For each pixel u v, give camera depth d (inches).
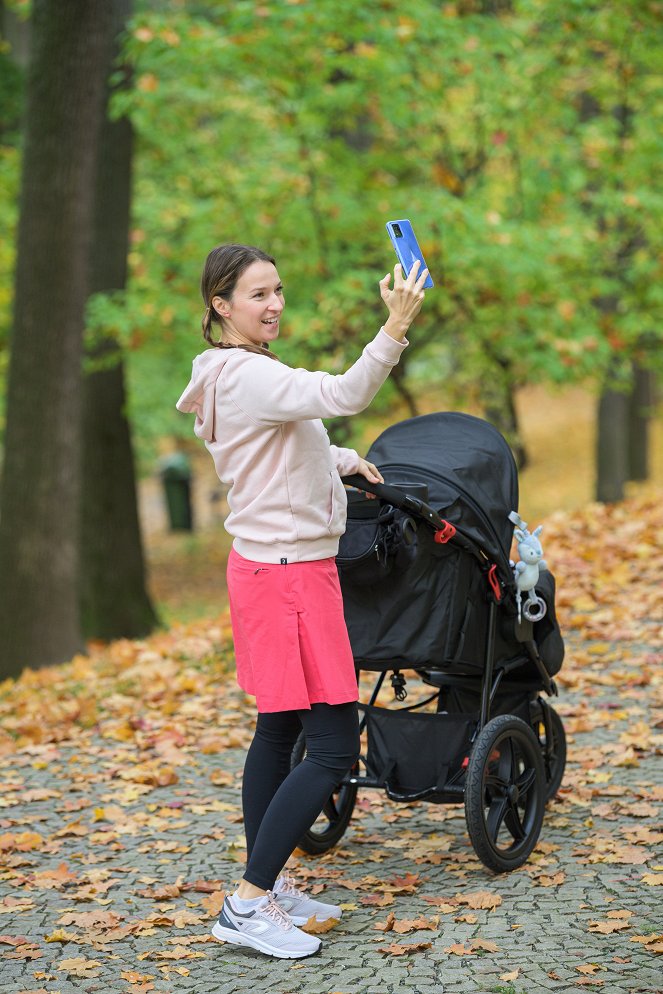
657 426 1563.7
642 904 196.7
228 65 566.3
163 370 967.0
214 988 176.6
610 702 314.7
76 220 525.0
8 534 534.3
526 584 213.0
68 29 510.0
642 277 717.9
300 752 218.4
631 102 698.8
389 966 179.8
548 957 179.2
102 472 735.1
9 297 880.3
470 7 640.4
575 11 609.0
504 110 650.8
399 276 165.8
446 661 204.4
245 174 670.5
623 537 516.1
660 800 244.5
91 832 251.8
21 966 187.8
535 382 703.1
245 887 186.7
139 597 748.0
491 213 589.0
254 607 182.4
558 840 229.8
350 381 166.7
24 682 460.1
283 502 179.6
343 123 645.9
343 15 527.8
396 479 209.5
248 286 181.5
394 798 215.5
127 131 694.5
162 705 353.7
